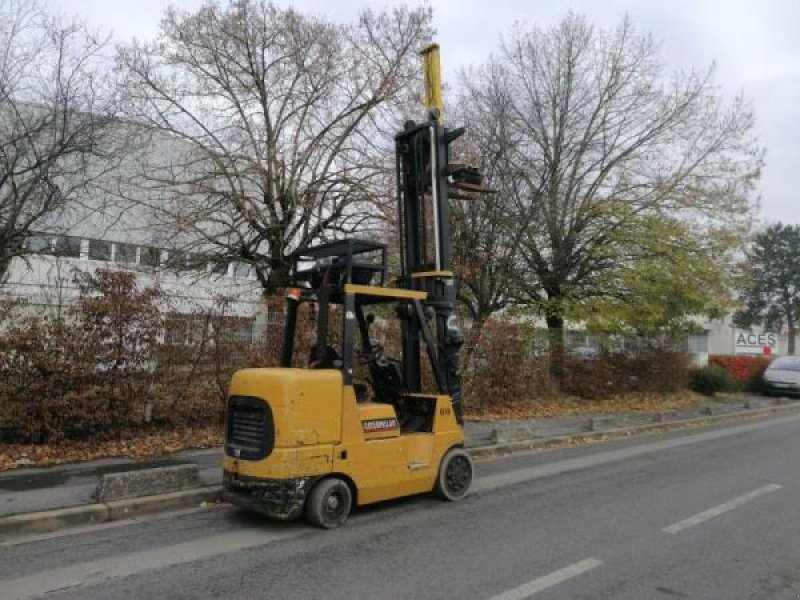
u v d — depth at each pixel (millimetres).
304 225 16078
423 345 11367
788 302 64938
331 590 4809
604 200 18188
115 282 9758
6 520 6098
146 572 5148
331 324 11086
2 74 13234
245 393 6418
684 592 4906
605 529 6586
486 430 13219
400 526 6551
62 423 9297
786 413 19938
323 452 6293
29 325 9055
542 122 18688
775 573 5355
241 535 6176
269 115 15719
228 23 15211
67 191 15883
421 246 8523
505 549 5859
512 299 19062
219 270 16234
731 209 18734
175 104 15320
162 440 10031
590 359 20000
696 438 13977
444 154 8234
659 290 17609
